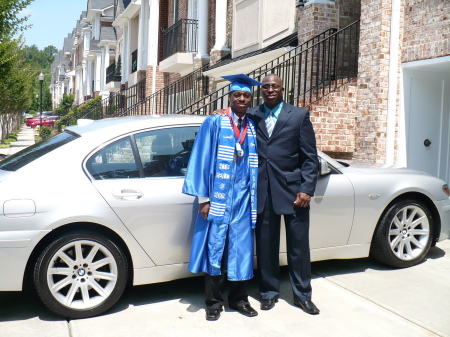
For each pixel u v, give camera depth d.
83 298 3.86
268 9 11.75
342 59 8.67
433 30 6.92
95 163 3.98
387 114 7.43
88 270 3.86
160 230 4.02
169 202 4.03
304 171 3.96
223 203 3.76
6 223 3.61
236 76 3.81
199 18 15.59
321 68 9.21
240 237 3.83
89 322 3.82
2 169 4.04
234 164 3.83
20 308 4.11
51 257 3.72
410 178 5.03
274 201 3.95
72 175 3.88
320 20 9.21
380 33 7.37
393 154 7.44
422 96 7.64
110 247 3.88
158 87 20.42
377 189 4.81
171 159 4.20
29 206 3.67
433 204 5.13
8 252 3.61
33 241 3.64
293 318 3.90
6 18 11.72
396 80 7.41
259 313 4.00
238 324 3.80
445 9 6.74
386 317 3.91
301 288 4.03
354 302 4.20
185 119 4.37
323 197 4.55
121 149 4.07
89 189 3.86
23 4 11.67
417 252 5.09
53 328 3.71
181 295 4.41
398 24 7.35
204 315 3.97
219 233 3.76
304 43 8.59
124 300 4.28
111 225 3.85
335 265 5.20
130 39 26.88
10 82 16.05
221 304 3.94
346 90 7.85
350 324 3.79
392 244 4.93
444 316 3.92
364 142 7.66
